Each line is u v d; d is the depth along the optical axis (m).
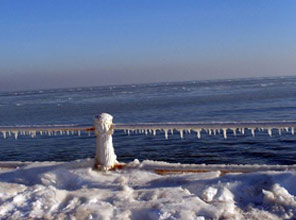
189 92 109.94
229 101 59.25
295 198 4.22
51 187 5.09
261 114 38.88
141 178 5.39
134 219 4.02
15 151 25.64
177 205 4.14
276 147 22.14
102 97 106.00
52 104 80.88
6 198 4.80
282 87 104.38
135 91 148.25
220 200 4.34
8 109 69.94
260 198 4.34
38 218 4.16
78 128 6.04
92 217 4.05
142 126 5.75
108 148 5.85
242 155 20.86
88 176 5.49
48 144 27.61
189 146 23.95
